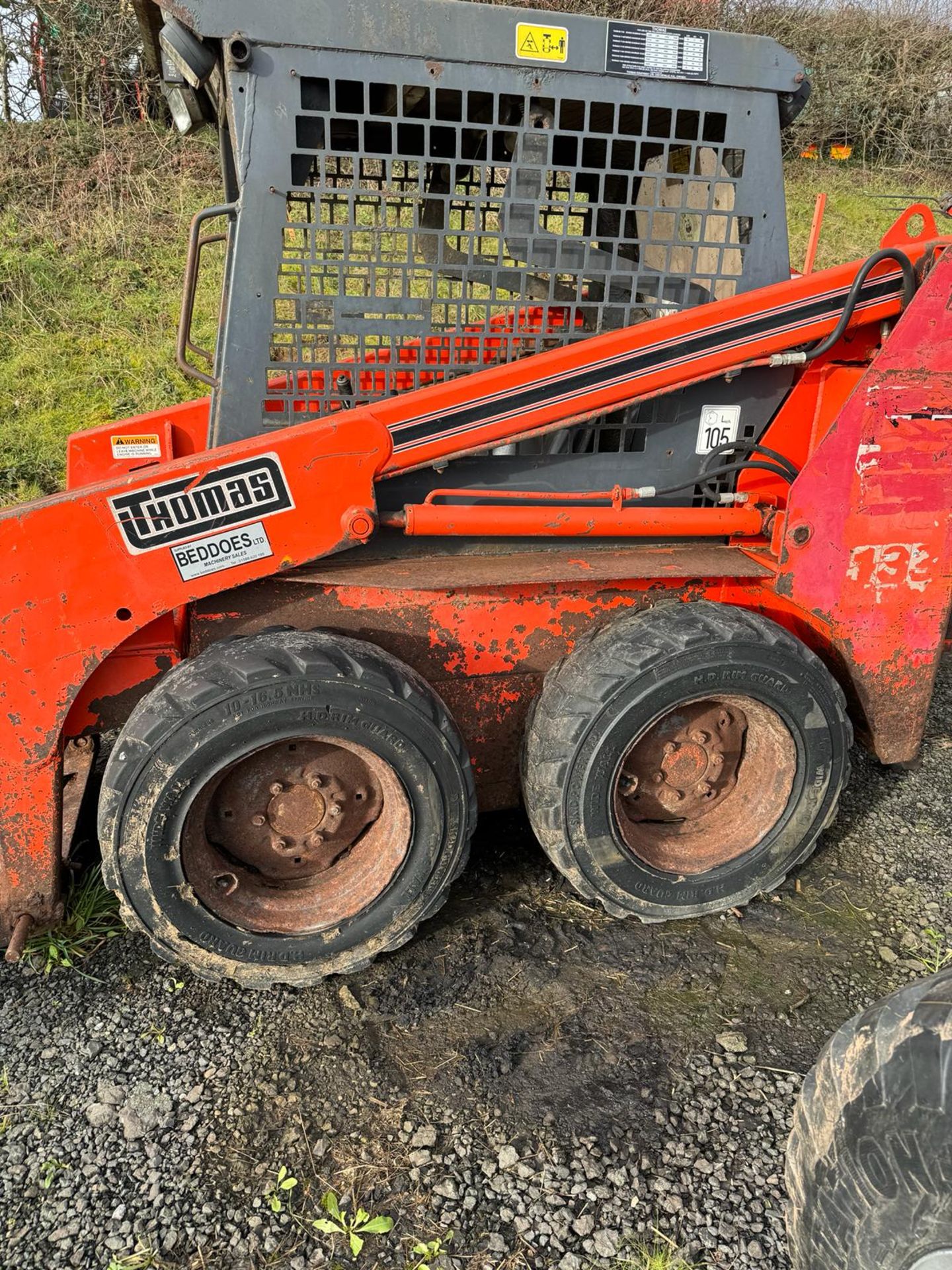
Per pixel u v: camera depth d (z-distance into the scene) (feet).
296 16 6.66
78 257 24.89
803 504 8.26
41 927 8.07
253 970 7.77
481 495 8.10
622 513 8.14
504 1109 7.07
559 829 8.03
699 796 8.96
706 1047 7.64
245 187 6.97
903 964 8.56
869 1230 4.68
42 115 29.45
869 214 31.17
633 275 7.84
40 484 17.10
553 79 7.22
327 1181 6.55
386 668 7.37
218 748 6.97
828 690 8.36
